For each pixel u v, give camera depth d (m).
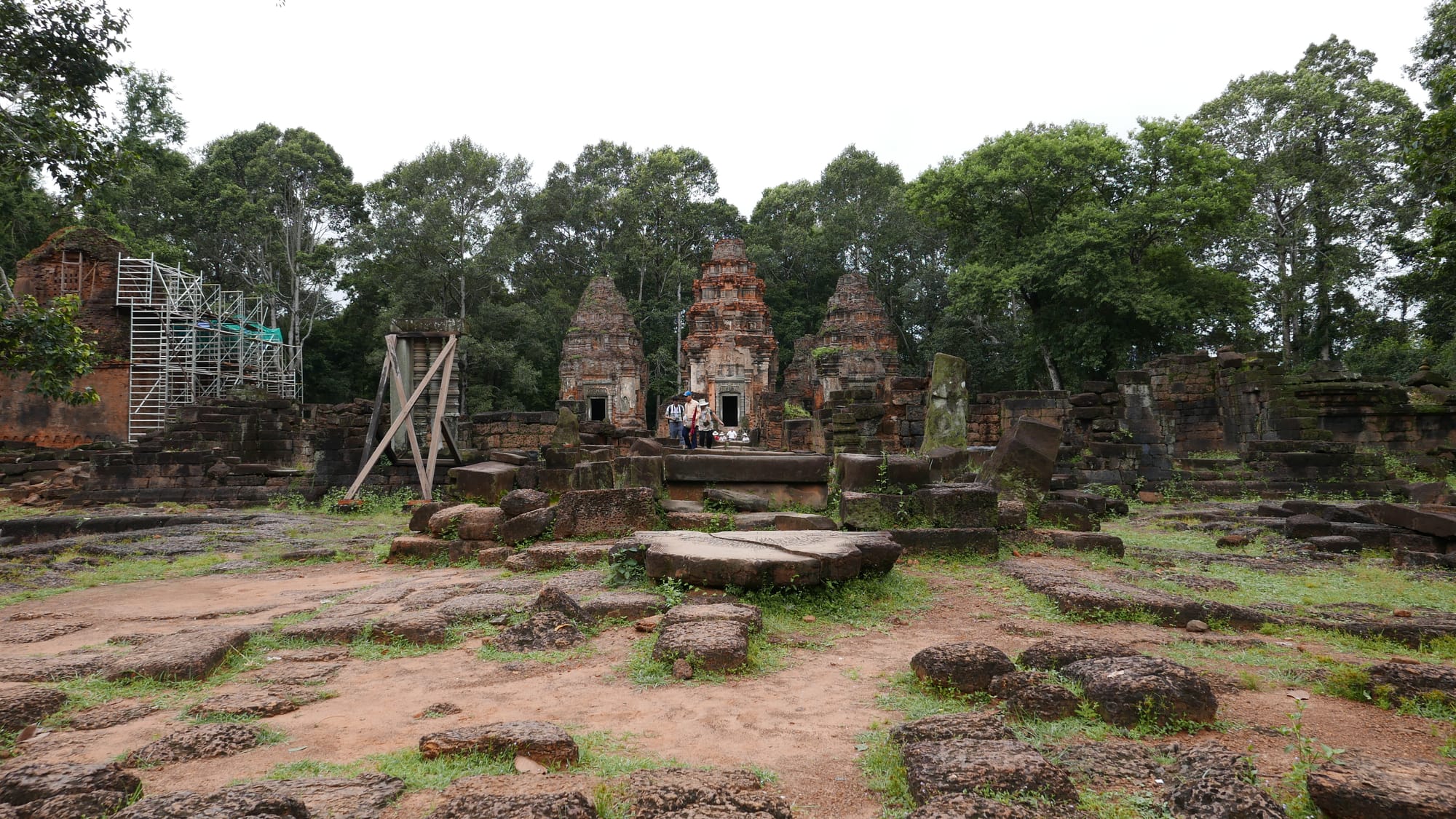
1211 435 24.30
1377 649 5.66
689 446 23.41
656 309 57.22
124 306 28.12
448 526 9.97
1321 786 2.81
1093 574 8.15
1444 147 13.31
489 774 3.26
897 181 60.88
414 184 47.00
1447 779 2.77
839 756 3.57
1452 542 9.73
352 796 2.96
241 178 47.34
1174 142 32.75
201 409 21.67
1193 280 34.50
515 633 5.65
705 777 3.06
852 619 6.28
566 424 19.75
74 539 12.98
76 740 3.82
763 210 64.38
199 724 3.90
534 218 56.28
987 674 4.41
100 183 12.30
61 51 11.84
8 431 27.27
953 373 14.64
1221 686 4.57
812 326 61.59
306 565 10.33
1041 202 35.81
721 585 6.59
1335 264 35.56
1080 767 3.25
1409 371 32.94
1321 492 18.05
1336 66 37.91
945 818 2.58
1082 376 37.53
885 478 9.52
